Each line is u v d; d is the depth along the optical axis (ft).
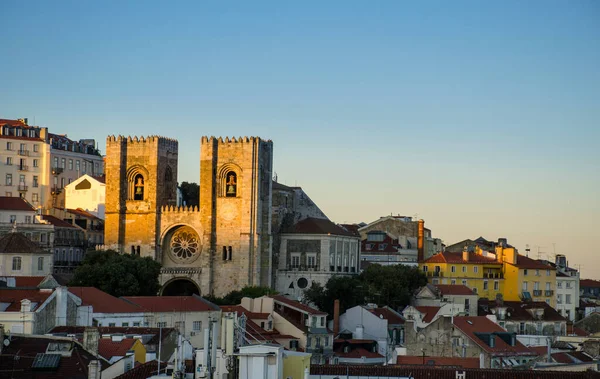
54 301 615.57
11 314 586.04
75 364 476.95
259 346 453.58
